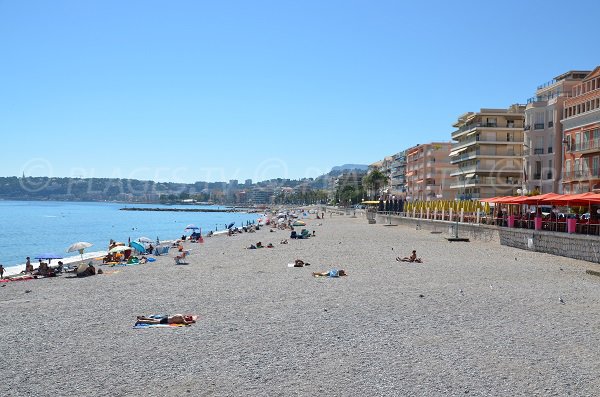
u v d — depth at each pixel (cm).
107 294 2452
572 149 6178
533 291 2397
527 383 1190
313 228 8775
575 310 1978
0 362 1381
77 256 5094
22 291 2631
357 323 1775
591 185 5759
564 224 3869
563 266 3281
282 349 1470
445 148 13162
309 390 1154
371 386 1176
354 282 2708
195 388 1172
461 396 1116
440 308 2016
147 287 2645
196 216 19600
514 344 1509
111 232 9838
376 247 4850
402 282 2694
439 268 3266
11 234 8962
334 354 1420
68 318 1912
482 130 9512
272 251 4653
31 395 1142
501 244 4825
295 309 2019
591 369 1285
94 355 1432
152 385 1193
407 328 1702
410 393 1133
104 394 1141
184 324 1777
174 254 4638
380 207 11419
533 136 7319
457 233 5578
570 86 7238
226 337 1605
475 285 2578
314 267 3381
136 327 1745
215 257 4244
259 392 1145
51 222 12775
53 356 1430
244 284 2688
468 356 1395
